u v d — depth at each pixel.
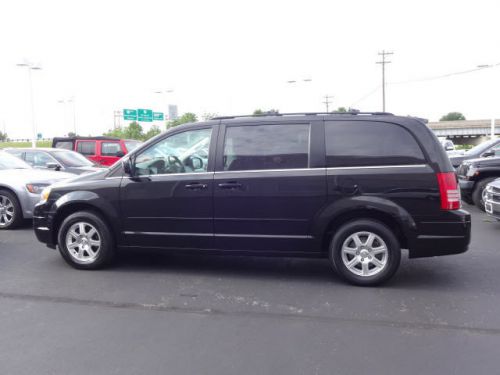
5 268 6.01
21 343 3.80
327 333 3.99
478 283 5.37
